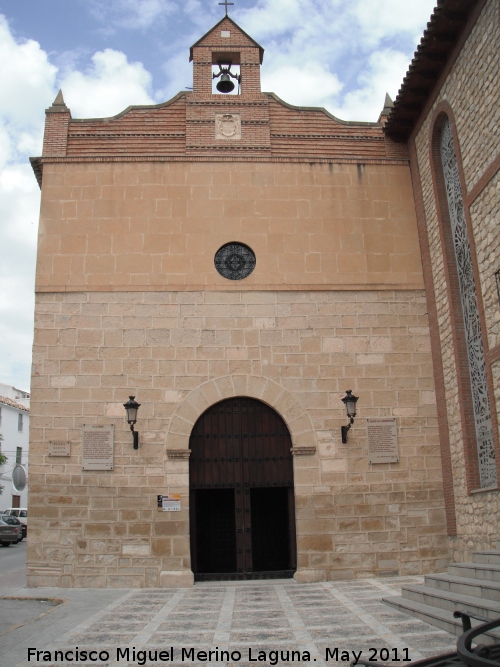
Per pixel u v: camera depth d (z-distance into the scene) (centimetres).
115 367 1343
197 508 1540
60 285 1377
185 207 1445
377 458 1330
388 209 1485
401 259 1455
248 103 1527
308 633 780
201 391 1346
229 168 1479
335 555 1278
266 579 1292
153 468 1298
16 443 5231
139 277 1395
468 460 1212
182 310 1383
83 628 834
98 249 1405
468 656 381
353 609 934
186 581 1234
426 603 902
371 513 1304
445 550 1298
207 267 1412
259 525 1534
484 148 1128
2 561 2123
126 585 1236
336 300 1417
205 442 1344
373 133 1538
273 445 1352
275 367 1370
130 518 1270
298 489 1306
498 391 1078
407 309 1424
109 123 1489
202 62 1549
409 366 1391
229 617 898
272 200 1467
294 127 1526
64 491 1275
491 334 1104
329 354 1384
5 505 4984
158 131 1494
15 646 739
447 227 1337
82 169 1452
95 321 1364
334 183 1490
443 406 1333
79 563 1246
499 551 1003
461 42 1212
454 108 1252
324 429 1342
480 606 760
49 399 1316
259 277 1416
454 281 1302
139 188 1448
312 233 1454
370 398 1366
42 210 1420
